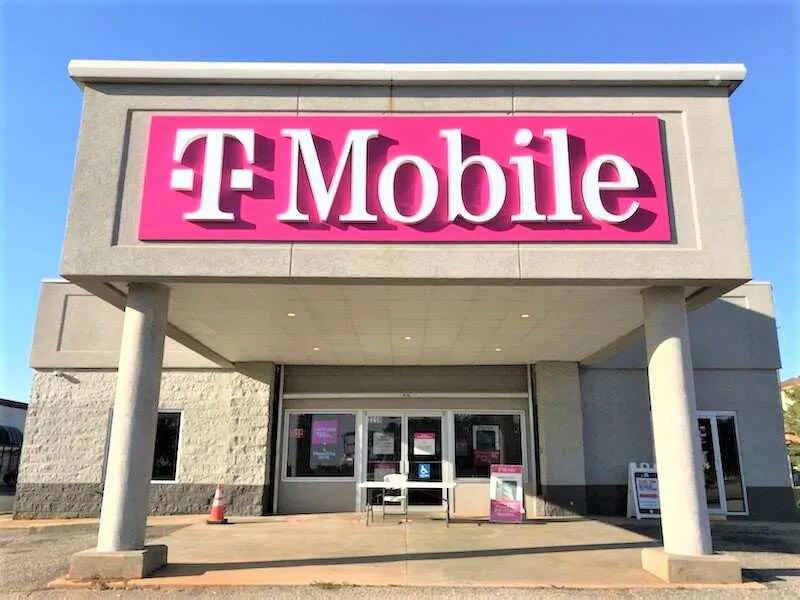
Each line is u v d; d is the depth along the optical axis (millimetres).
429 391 14812
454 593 6766
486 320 10445
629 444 14492
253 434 14234
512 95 8266
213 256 7746
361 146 7984
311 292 8773
